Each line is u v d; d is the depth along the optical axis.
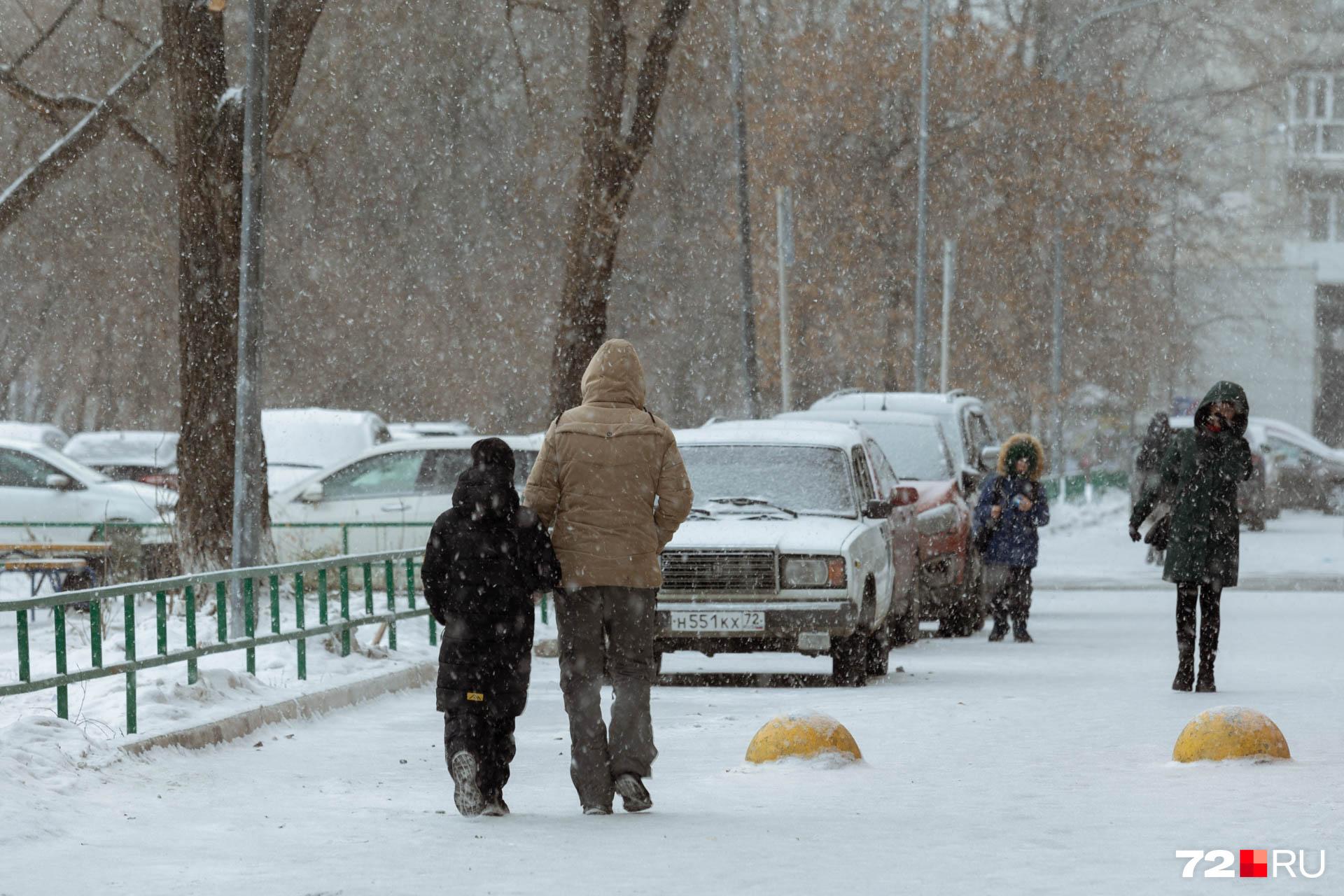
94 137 63.84
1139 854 21.31
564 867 20.86
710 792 26.73
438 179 141.12
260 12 45.41
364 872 20.61
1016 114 138.50
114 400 146.25
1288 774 27.23
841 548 40.78
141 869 20.89
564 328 73.94
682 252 147.38
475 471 24.83
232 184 58.88
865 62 136.00
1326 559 91.12
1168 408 199.00
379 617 43.75
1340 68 181.12
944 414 64.12
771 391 136.75
